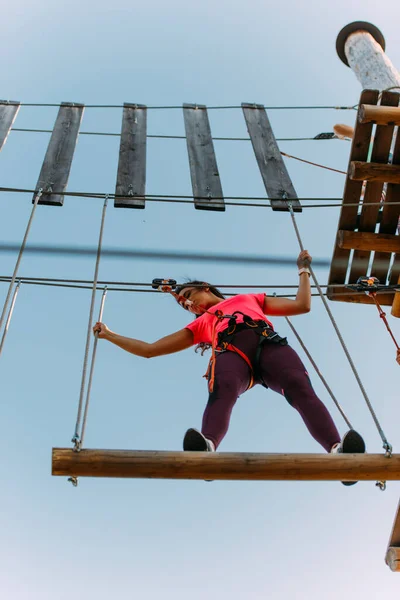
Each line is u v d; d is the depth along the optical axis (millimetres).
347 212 6758
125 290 6141
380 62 9273
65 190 6957
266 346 5148
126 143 8055
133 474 4195
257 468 4223
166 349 5316
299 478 4254
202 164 7680
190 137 8328
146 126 8656
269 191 7281
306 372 5035
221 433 4629
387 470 4254
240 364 5070
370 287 6102
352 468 4246
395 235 6738
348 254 6922
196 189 7215
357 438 4332
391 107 6457
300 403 4844
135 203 6832
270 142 8359
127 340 5250
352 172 6559
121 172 7340
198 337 5402
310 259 5609
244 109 9133
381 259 6922
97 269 5641
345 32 10023
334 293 6980
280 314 5508
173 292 5762
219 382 4941
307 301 5422
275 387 5059
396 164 6617
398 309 6875
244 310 5379
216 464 4207
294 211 7027
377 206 6688
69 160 7535
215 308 5492
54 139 8000
